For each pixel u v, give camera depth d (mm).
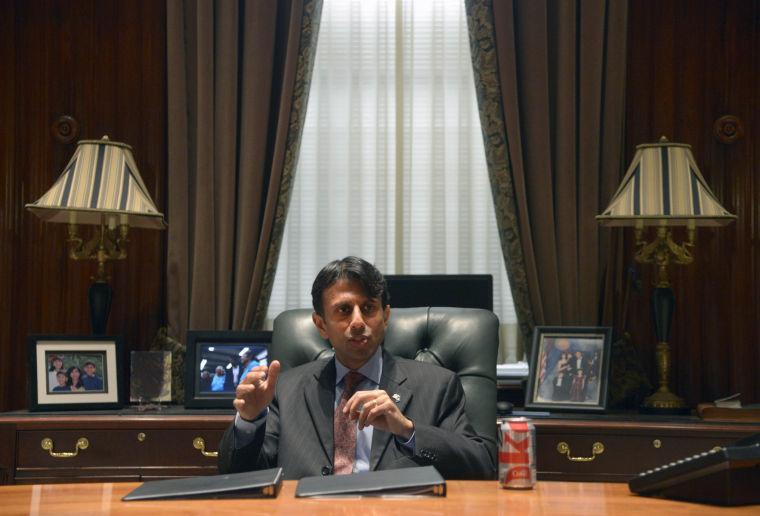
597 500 1514
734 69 3832
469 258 3924
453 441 2086
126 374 3838
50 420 3082
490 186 3799
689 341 3775
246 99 3781
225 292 3746
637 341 3787
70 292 3867
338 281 2332
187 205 3799
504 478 1651
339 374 2387
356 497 1543
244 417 2072
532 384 3348
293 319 2855
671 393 3410
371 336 2309
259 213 3779
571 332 3383
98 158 3434
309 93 3857
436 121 3967
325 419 2293
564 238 3711
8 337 3838
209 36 3770
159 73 3902
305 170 3986
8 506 1501
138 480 3086
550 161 3742
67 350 3354
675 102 3844
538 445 3070
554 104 3777
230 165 3766
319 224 3955
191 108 3826
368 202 3979
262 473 1682
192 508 1457
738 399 3271
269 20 3799
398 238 3932
